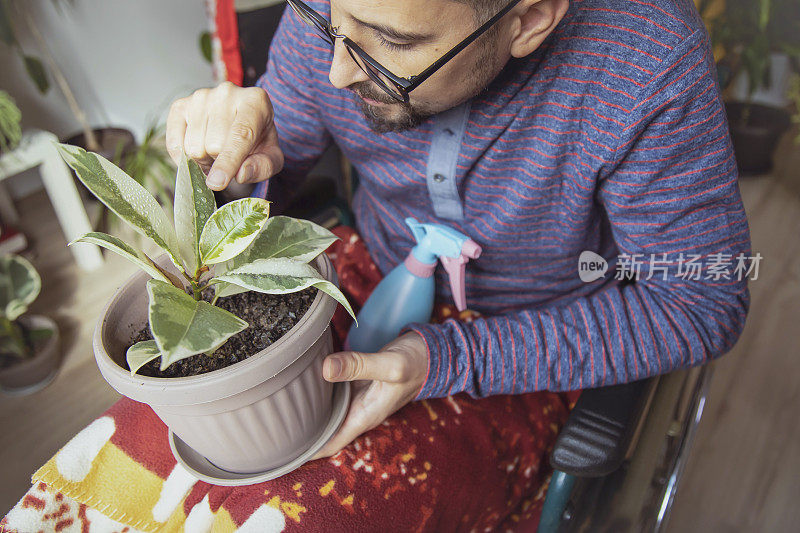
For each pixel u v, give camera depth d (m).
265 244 0.54
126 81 2.19
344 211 1.04
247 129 0.62
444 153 0.73
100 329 0.52
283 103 0.85
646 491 0.77
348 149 0.84
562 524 0.74
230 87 0.65
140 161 1.80
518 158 0.73
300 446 0.62
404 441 0.71
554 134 0.69
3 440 1.47
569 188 0.73
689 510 1.30
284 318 0.54
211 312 0.46
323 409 0.61
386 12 0.48
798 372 1.56
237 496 0.64
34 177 2.20
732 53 1.96
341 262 0.93
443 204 0.80
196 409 0.50
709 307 0.75
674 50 0.61
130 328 0.56
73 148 0.47
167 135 0.66
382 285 0.80
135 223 0.49
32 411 1.53
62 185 1.72
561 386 0.73
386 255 0.94
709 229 0.71
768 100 2.30
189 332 0.42
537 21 0.57
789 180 2.10
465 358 0.70
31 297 1.52
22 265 1.54
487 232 0.81
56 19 2.05
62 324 1.74
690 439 0.90
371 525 0.64
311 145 0.90
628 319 0.75
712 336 0.74
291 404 0.55
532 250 0.83
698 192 0.69
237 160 0.60
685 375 0.85
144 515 0.67
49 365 1.59
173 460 0.69
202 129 0.65
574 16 0.63
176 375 0.50
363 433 0.70
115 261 1.93
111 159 2.05
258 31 1.10
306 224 0.57
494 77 0.62
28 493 0.66
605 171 0.69
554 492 0.70
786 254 1.85
